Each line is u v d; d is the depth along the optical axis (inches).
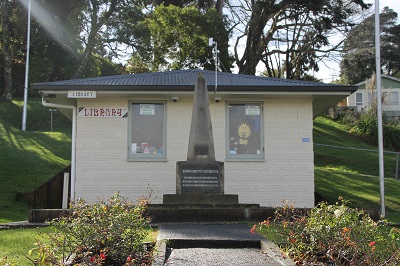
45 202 674.2
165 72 649.6
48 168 763.4
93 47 1512.1
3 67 1615.4
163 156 555.2
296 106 565.6
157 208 403.5
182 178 437.4
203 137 446.9
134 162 551.5
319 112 701.3
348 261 253.9
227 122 561.6
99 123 554.6
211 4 1571.1
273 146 561.3
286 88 537.3
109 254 258.5
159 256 272.8
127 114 555.8
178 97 559.5
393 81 2009.1
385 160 1080.8
